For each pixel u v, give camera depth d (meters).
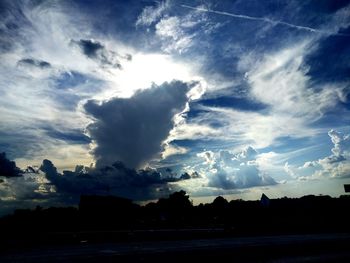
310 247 19.34
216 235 33.34
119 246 22.11
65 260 14.59
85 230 42.56
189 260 14.54
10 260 14.89
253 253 17.06
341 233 32.69
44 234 29.25
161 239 29.66
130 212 48.41
